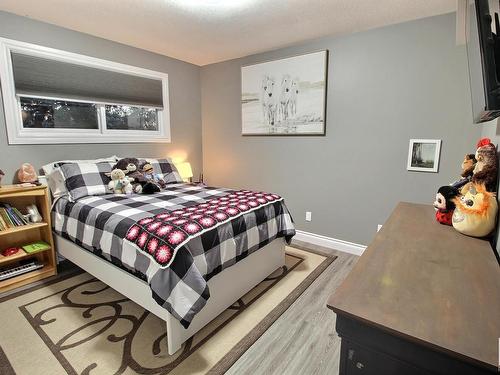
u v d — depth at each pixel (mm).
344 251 3102
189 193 2715
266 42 3059
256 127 3586
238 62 3650
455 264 1031
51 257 2527
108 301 2129
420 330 687
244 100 3639
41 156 2664
